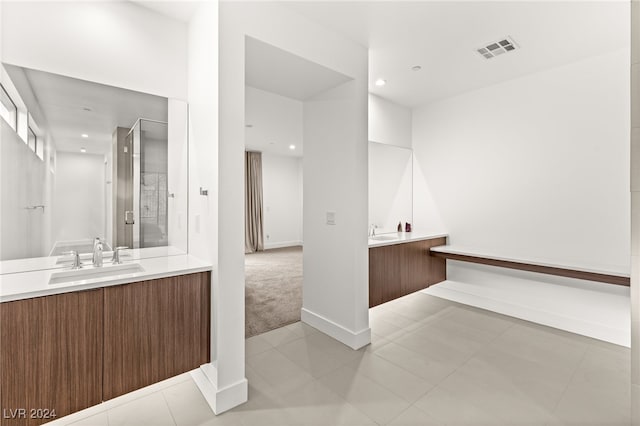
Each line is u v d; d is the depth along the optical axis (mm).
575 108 2801
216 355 1765
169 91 2145
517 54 2678
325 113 2744
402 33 2365
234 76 1798
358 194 2504
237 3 1806
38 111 1703
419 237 3393
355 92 2477
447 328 2898
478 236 3488
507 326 2941
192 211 2164
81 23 1819
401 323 3016
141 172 2061
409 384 2010
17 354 1327
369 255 2811
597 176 2686
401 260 3152
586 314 2750
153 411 1747
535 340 2645
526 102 3102
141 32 2027
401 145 3961
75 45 1801
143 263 1909
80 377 1473
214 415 1720
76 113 1825
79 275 1734
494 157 3338
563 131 2873
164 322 1704
